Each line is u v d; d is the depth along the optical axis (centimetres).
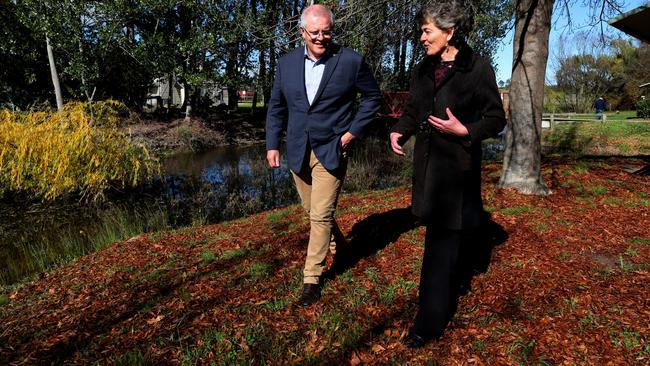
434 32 223
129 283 397
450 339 253
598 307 278
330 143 296
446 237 238
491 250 388
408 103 252
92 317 329
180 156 1741
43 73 1856
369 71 300
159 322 304
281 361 246
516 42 595
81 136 911
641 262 355
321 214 302
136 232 697
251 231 548
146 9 1580
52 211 873
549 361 229
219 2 1644
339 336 262
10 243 677
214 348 263
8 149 888
